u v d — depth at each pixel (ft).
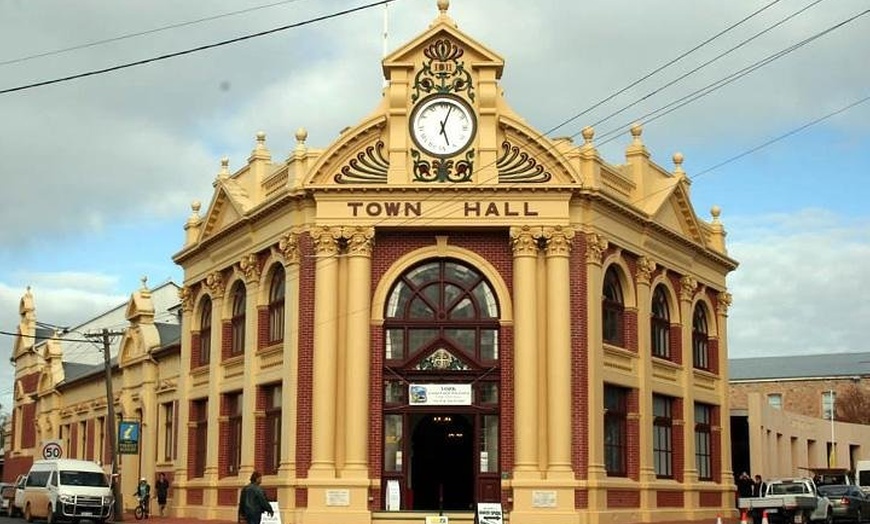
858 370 301.22
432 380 119.85
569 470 115.65
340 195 120.16
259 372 130.31
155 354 172.86
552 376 117.08
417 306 121.19
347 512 114.73
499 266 120.67
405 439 118.83
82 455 212.43
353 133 120.78
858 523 153.79
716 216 159.63
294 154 123.54
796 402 303.89
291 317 121.60
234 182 142.41
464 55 122.72
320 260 119.65
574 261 120.26
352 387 117.08
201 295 149.59
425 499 132.05
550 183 119.44
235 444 137.59
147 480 171.94
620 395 128.67
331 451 116.78
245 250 135.64
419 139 121.39
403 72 122.42
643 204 135.64
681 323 142.82
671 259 141.08
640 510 126.62
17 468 256.93
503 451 117.60
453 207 119.55
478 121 121.29
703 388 148.46
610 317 128.26
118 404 189.26
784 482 143.13
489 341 120.57
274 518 105.09
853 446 247.91
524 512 114.42
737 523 134.41
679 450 139.44
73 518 146.72
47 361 238.27
